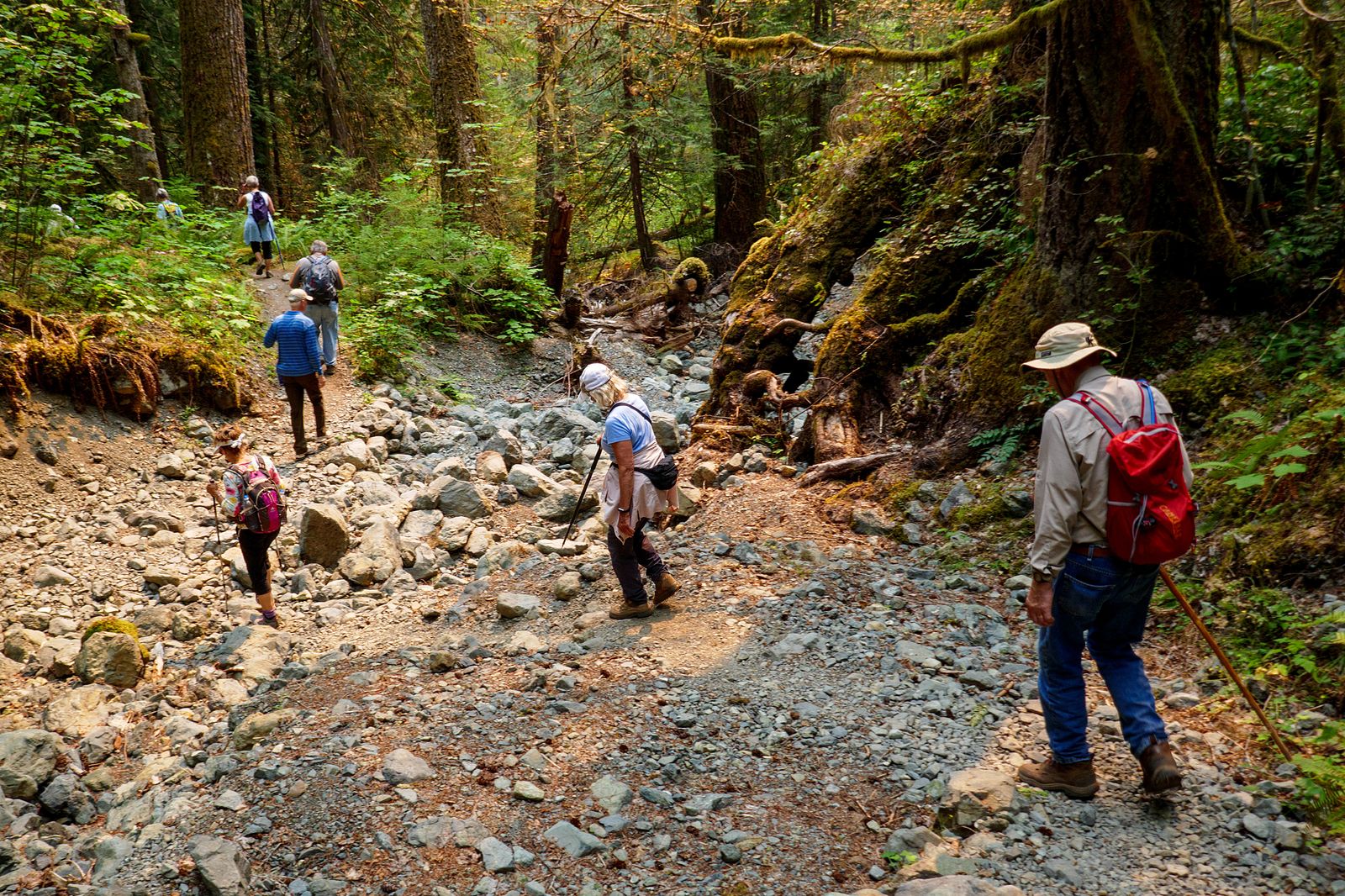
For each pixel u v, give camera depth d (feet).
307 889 10.89
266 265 45.39
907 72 34.47
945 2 32.89
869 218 33.14
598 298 62.03
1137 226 21.06
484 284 50.11
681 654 16.24
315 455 29.68
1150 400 10.85
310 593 21.67
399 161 85.15
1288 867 9.98
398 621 20.34
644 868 10.93
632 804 12.12
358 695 16.02
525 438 34.88
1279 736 12.15
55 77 32.42
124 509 24.49
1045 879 10.11
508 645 17.76
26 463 24.48
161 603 21.06
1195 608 15.66
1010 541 19.57
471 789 12.59
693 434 29.99
